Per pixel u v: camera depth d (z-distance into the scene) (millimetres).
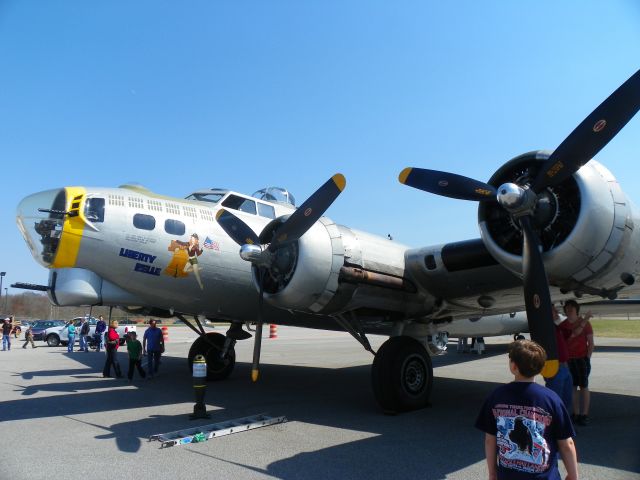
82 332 17562
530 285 4449
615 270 4891
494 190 5199
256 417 5922
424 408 6582
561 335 5359
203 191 7723
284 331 37312
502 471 2316
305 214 5500
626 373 10273
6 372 11008
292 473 4016
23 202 6453
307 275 5684
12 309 86688
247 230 6172
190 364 9727
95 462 4289
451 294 6883
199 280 6875
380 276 6258
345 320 6449
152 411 6477
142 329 33250
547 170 4691
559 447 2277
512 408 2340
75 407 6773
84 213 6191
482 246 5996
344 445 4820
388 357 6246
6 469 4102
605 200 4707
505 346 17891
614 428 5434
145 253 6465
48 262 6230
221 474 3990
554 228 4980
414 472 4035
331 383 9094
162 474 3988
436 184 5512
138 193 6812
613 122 4426
